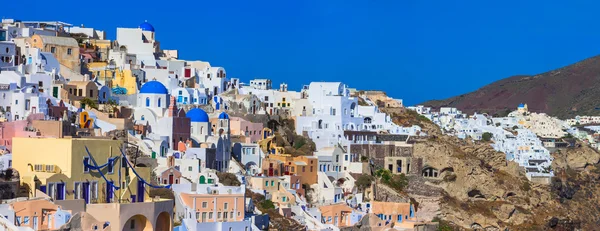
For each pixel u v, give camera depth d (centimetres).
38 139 19350
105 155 19625
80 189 19112
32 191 18850
